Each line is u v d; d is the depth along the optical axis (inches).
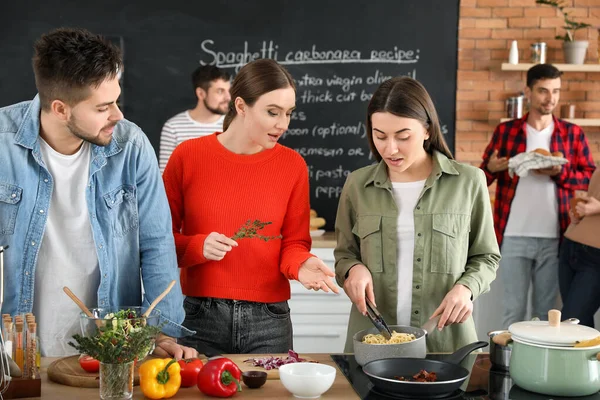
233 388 72.0
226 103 186.9
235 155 97.7
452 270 92.2
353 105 202.2
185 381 75.2
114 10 197.2
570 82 204.1
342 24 200.7
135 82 198.7
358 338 85.7
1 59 194.9
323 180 203.5
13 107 82.2
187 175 98.2
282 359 82.5
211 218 97.0
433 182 92.8
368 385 76.1
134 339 68.4
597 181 157.1
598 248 152.8
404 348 79.9
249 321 96.6
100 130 77.6
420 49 201.9
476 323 181.3
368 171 97.0
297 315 174.9
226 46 199.8
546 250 174.6
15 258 80.9
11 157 80.4
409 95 86.7
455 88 203.2
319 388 71.4
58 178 82.7
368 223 94.3
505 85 203.5
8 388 70.0
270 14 199.8
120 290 87.4
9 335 71.5
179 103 199.9
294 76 201.2
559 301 178.1
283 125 93.1
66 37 75.2
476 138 204.1
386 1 200.8
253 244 96.2
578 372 71.6
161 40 198.5
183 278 100.2
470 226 95.4
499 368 81.2
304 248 98.3
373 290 94.5
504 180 176.7
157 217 87.8
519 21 202.7
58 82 74.9
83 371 76.3
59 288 83.2
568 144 178.2
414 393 71.6
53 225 82.7
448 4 201.6
